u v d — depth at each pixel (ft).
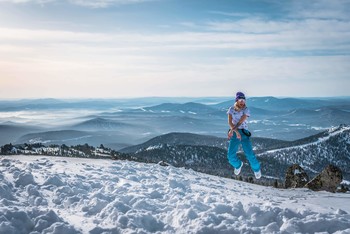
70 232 18.79
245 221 21.36
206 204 24.14
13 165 39.22
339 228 20.40
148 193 28.40
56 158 51.75
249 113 29.81
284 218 21.67
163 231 20.27
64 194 26.66
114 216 21.20
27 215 20.11
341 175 50.26
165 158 465.06
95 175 36.63
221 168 425.69
